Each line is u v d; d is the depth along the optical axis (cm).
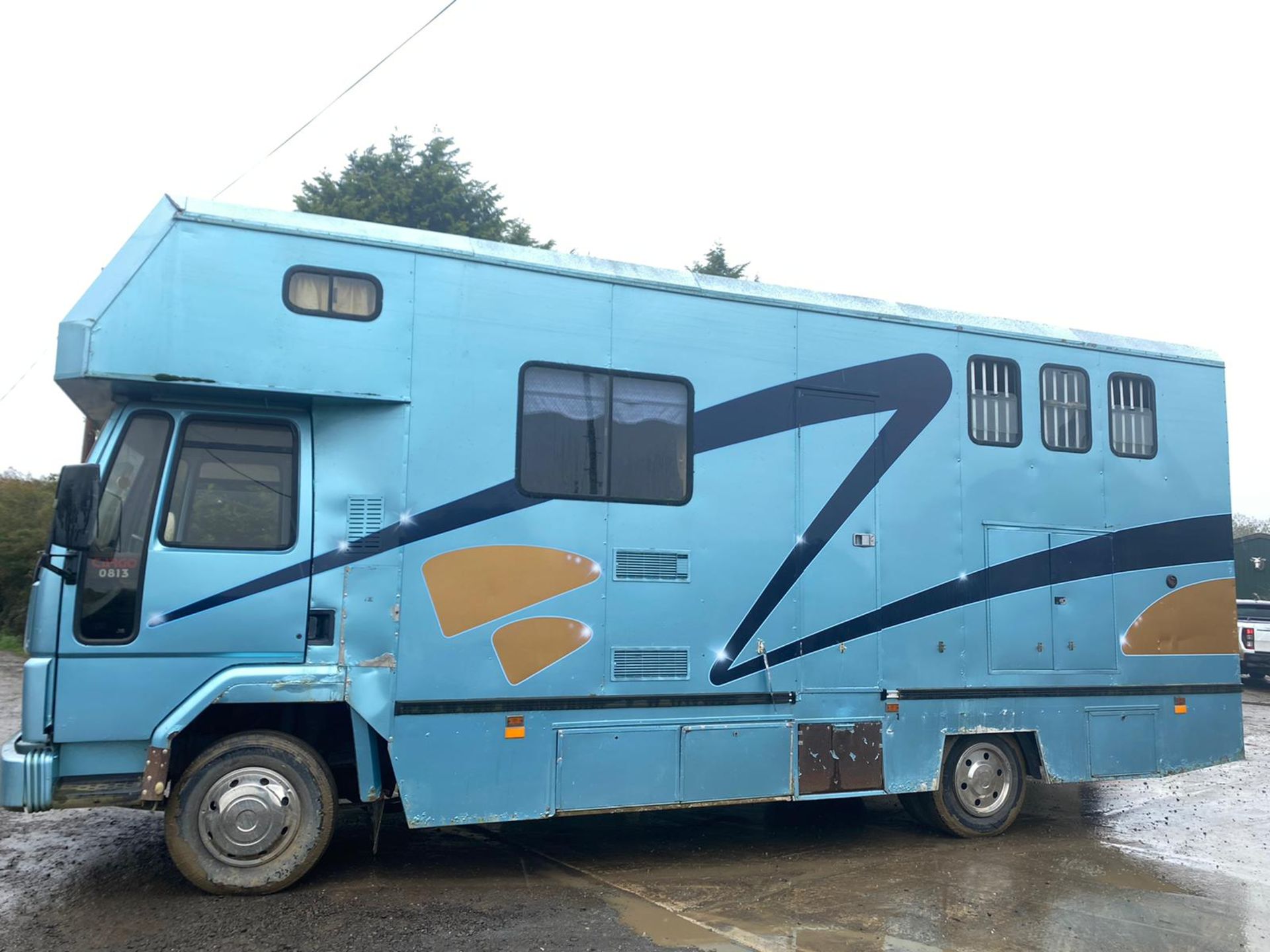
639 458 580
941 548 655
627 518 572
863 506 636
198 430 511
